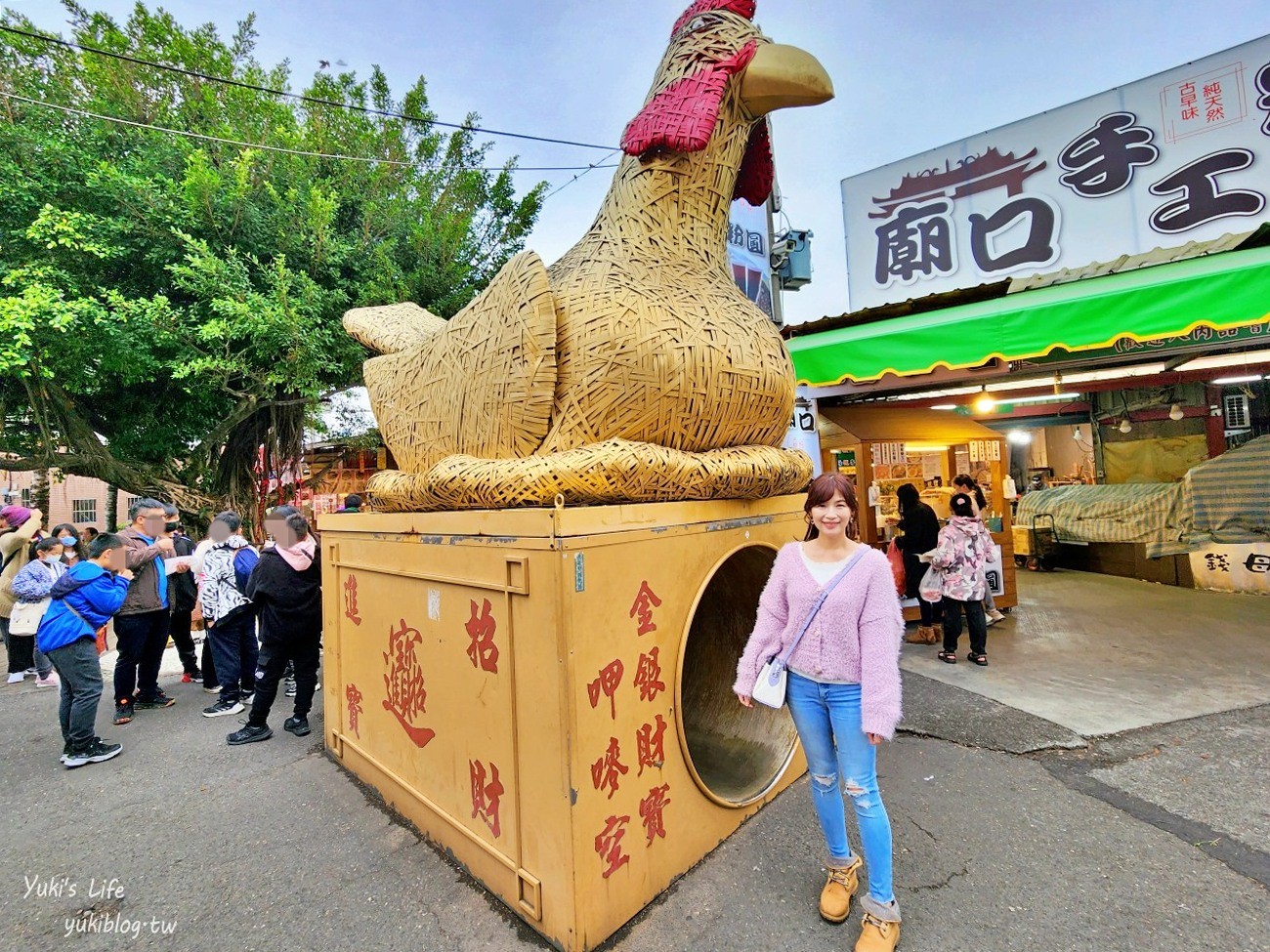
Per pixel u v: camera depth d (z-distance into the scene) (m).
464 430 2.62
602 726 2.00
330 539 3.46
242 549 4.63
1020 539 9.27
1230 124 5.12
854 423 6.13
